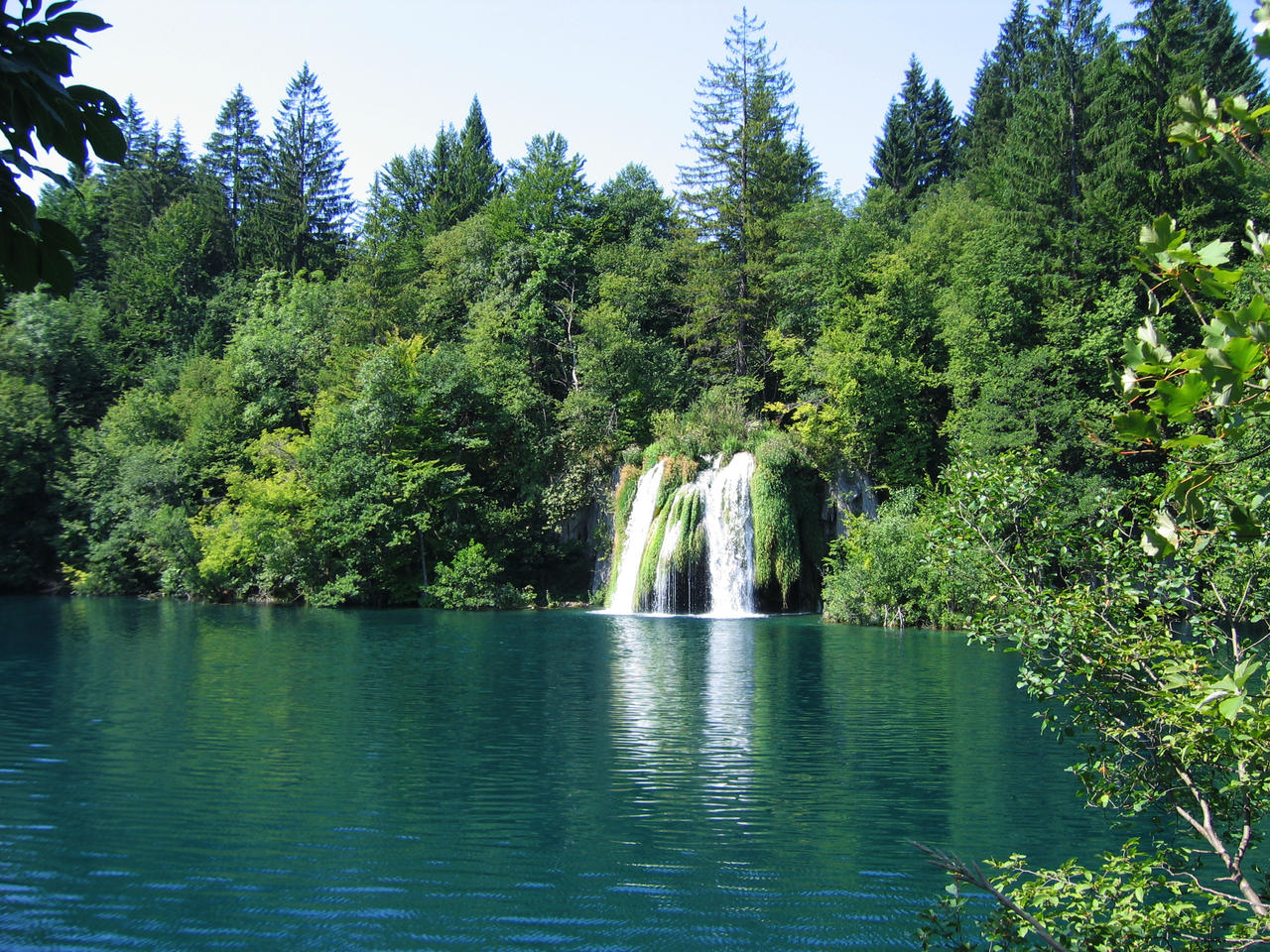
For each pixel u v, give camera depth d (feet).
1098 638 24.02
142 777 53.16
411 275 251.80
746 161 217.97
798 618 148.97
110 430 210.79
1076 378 142.72
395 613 155.22
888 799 50.49
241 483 180.75
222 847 42.70
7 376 210.59
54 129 10.62
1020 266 161.07
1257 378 15.57
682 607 159.63
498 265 225.76
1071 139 173.78
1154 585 25.40
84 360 230.68
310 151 296.71
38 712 70.03
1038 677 25.35
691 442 169.78
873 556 139.03
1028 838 44.73
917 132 297.33
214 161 315.58
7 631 123.34
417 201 303.07
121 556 190.60
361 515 167.53
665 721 69.51
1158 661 23.59
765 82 221.46
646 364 197.06
